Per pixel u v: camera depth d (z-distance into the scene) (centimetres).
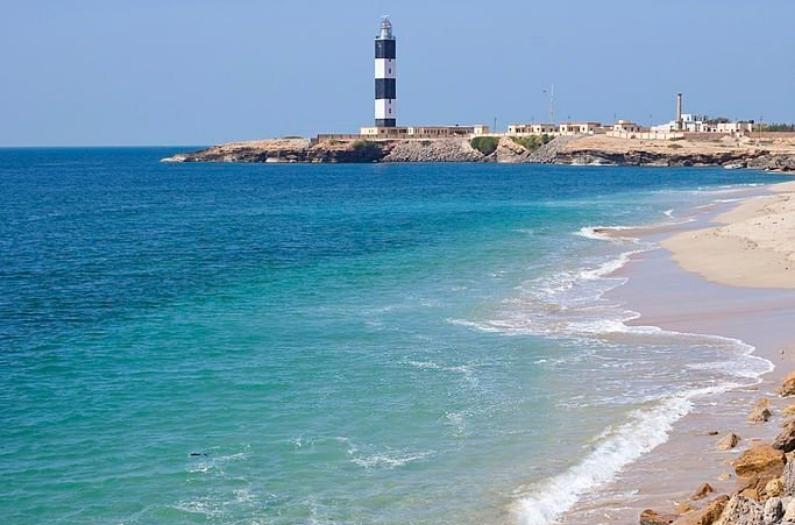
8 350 3375
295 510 1945
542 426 2403
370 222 8650
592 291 4419
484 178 18138
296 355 3212
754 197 11094
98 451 2302
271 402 2667
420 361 3094
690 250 5738
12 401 2716
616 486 1998
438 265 5475
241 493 2039
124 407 2648
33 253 6438
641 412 2467
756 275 4575
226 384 2862
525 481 2050
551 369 2956
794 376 2608
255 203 11825
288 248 6538
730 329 3441
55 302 4397
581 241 6656
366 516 1908
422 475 2108
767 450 2000
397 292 4500
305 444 2319
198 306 4231
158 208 11044
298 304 4222
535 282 4731
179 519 1922
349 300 4303
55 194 14275
